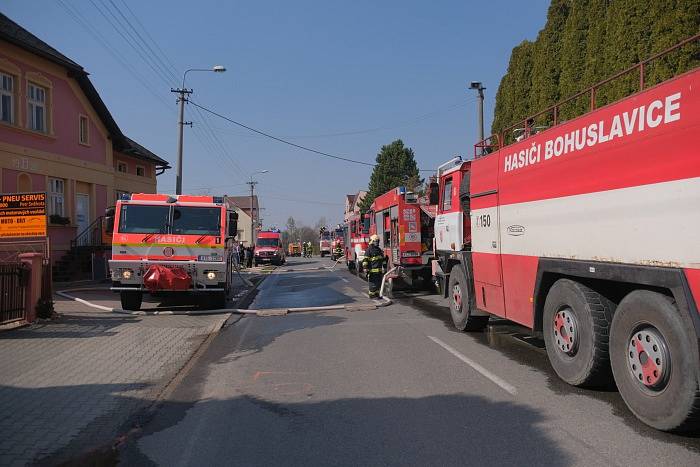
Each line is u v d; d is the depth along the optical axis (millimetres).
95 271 21250
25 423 4977
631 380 4766
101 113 23625
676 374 4219
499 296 7727
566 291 5836
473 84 23156
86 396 5820
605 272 5043
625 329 4848
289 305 14219
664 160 4316
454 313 9781
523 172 6840
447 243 10320
